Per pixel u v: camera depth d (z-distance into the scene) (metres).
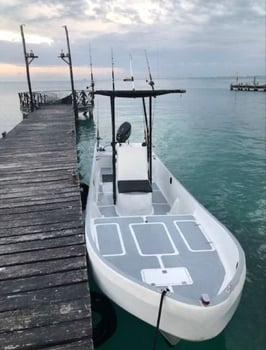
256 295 4.25
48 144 8.76
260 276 4.65
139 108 30.97
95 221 4.16
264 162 10.66
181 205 5.13
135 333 3.56
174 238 3.80
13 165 6.71
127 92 4.94
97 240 3.72
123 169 5.30
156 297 2.67
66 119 13.80
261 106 29.86
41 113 16.17
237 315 3.89
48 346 2.36
